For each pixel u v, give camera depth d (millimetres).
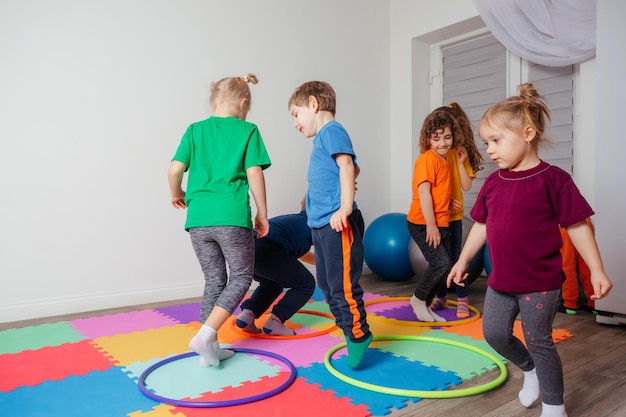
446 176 2637
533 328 1406
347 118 4273
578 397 1664
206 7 3531
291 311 2430
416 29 4332
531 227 1398
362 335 1839
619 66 2479
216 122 2104
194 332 2523
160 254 3367
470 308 2852
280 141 3873
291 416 1505
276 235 2379
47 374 1916
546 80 3656
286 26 3910
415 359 2016
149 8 3309
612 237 2494
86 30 3094
